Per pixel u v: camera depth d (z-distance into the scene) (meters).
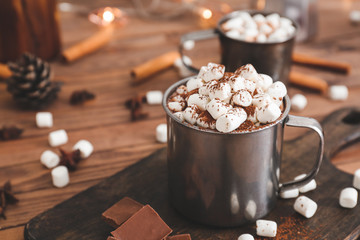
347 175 0.59
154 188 0.58
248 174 0.51
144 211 0.51
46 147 0.65
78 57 0.79
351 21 0.91
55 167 0.62
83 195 0.57
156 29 0.88
